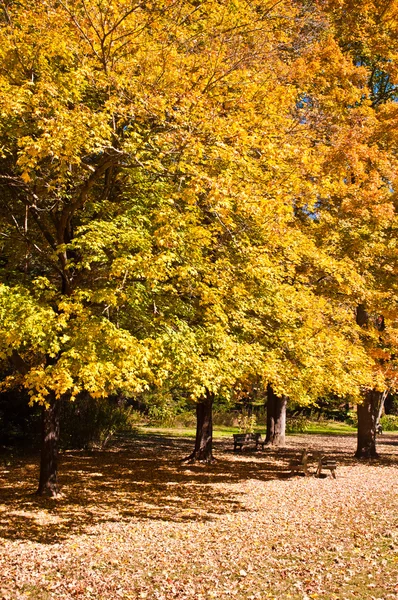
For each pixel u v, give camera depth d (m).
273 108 10.52
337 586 6.54
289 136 11.17
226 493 12.59
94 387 7.40
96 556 7.79
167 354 8.80
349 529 9.21
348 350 13.02
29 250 10.16
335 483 14.03
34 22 8.34
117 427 21.61
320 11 14.52
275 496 12.28
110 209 9.48
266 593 6.35
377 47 16.84
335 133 13.93
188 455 18.81
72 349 7.71
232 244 10.22
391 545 8.17
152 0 8.48
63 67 9.29
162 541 8.58
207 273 9.70
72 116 7.77
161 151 8.85
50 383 7.48
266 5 10.20
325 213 14.30
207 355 9.65
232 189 8.25
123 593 6.42
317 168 10.74
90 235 8.23
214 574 7.03
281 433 23.62
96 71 8.48
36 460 16.62
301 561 7.51
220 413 33.44
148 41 8.97
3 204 10.45
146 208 9.53
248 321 10.70
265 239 10.80
